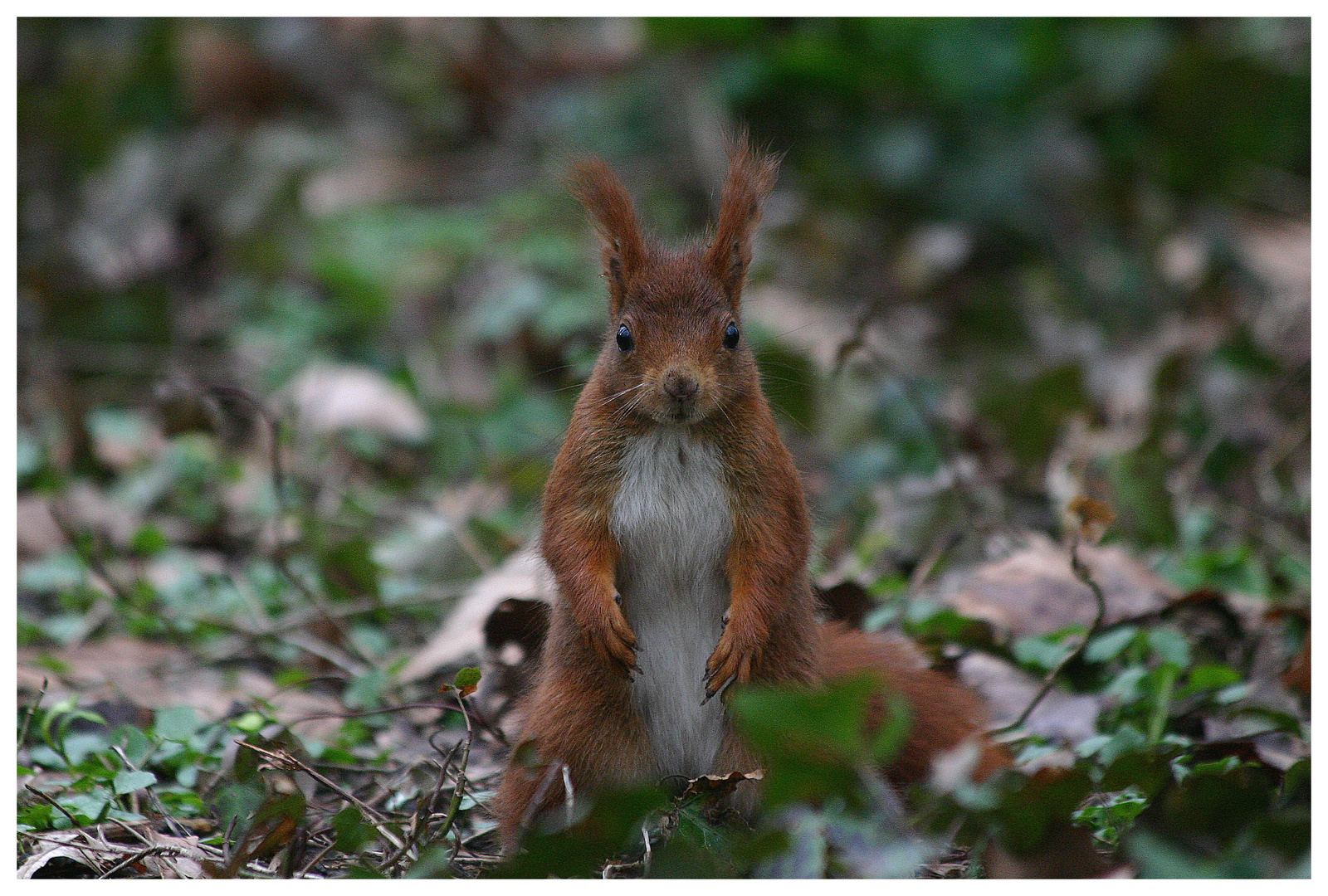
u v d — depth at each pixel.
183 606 10.79
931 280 16.84
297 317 15.34
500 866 6.30
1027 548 10.77
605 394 7.25
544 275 16.20
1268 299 15.87
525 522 11.28
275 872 6.50
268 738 7.84
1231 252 16.66
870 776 6.12
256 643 10.13
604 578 7.05
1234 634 9.13
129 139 19.03
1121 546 11.16
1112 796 7.14
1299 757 7.75
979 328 16.19
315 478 12.84
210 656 9.91
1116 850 6.24
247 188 17.62
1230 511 11.80
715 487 7.14
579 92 19.84
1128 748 7.45
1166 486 11.54
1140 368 14.68
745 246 7.65
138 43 19.72
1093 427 12.88
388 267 16.34
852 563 11.12
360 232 17.08
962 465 12.23
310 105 20.36
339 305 15.78
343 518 12.23
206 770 7.84
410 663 9.48
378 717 8.92
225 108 19.62
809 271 17.00
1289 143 18.14
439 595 10.63
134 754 7.82
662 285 7.34
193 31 19.91
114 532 11.91
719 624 7.32
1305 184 18.08
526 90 20.62
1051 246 17.06
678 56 18.98
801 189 17.72
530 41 21.36
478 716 7.95
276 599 10.80
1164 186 17.80
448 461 13.53
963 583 9.96
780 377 13.20
